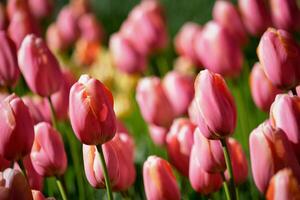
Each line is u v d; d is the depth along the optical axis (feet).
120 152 4.09
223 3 6.21
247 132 5.42
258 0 5.66
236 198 3.87
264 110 4.71
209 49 5.27
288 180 3.32
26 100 4.68
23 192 3.51
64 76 4.92
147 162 3.95
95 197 5.10
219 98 3.74
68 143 5.52
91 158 3.91
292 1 5.37
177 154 4.26
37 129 4.15
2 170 4.08
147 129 5.74
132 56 6.26
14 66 4.66
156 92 4.85
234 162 4.16
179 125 4.34
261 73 4.64
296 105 3.64
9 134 3.83
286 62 3.95
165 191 3.93
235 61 5.27
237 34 6.19
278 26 5.45
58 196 5.05
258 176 3.54
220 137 3.81
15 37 5.80
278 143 3.50
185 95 5.12
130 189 4.91
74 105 3.72
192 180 4.13
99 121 3.72
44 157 4.15
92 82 3.72
